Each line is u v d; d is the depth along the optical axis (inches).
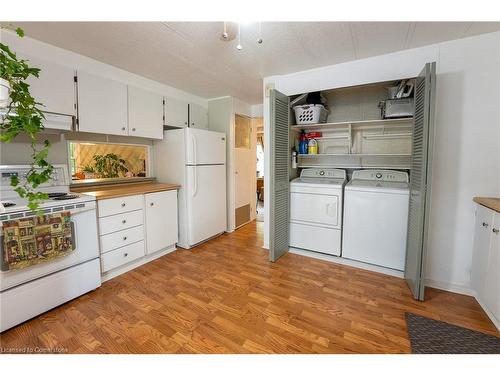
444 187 84.9
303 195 116.2
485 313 72.9
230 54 93.4
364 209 101.7
